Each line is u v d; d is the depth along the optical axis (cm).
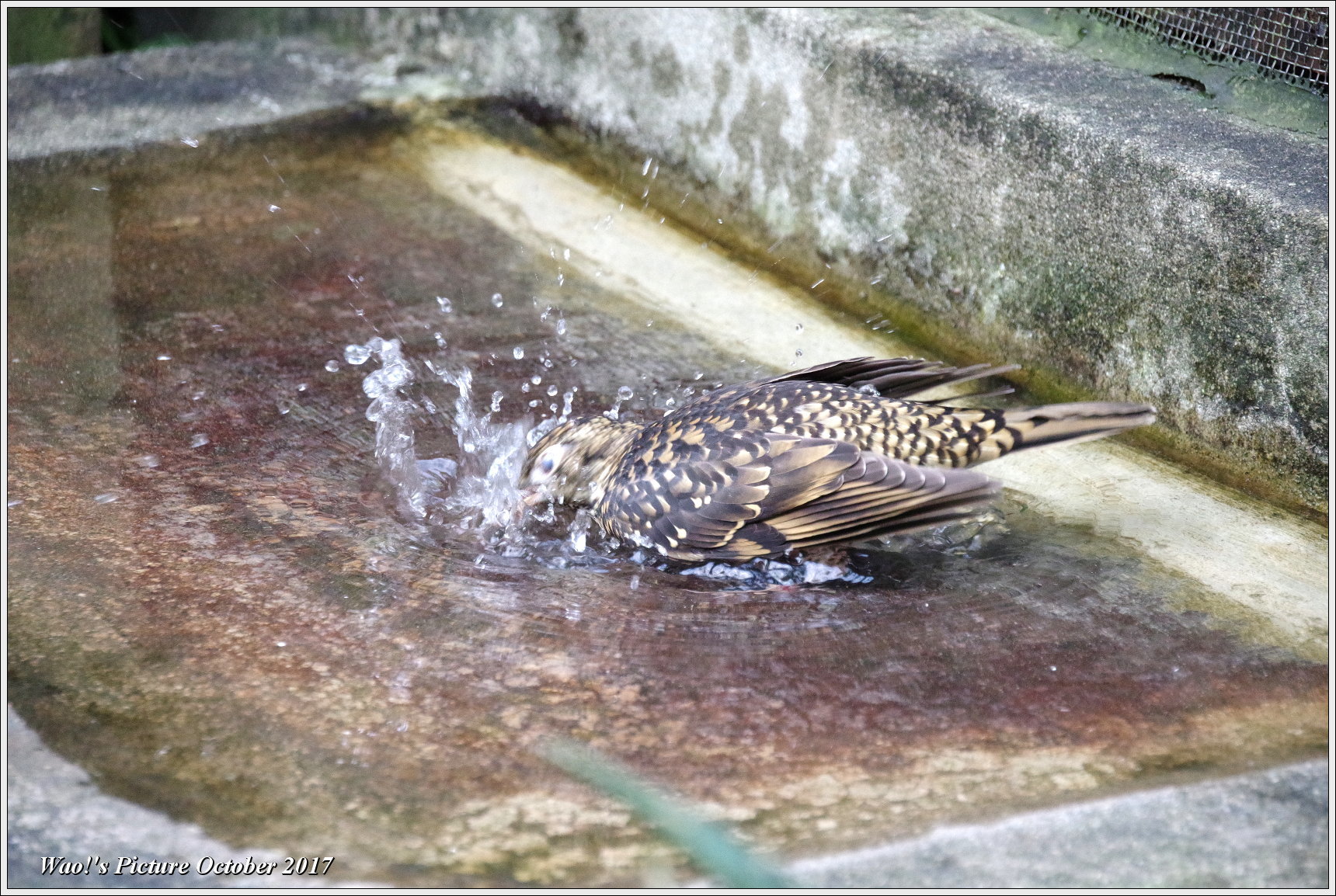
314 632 647
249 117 1281
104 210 1148
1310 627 648
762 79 1088
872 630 661
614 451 802
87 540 722
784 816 518
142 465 806
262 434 850
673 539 734
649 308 1033
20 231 1106
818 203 1066
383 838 507
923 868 486
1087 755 553
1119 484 802
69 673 605
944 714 584
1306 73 848
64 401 875
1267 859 487
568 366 945
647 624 670
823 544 708
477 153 1283
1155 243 820
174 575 692
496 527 774
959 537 753
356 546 734
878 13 1057
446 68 1412
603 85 1249
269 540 732
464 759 556
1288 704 586
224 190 1195
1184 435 829
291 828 512
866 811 520
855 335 1000
